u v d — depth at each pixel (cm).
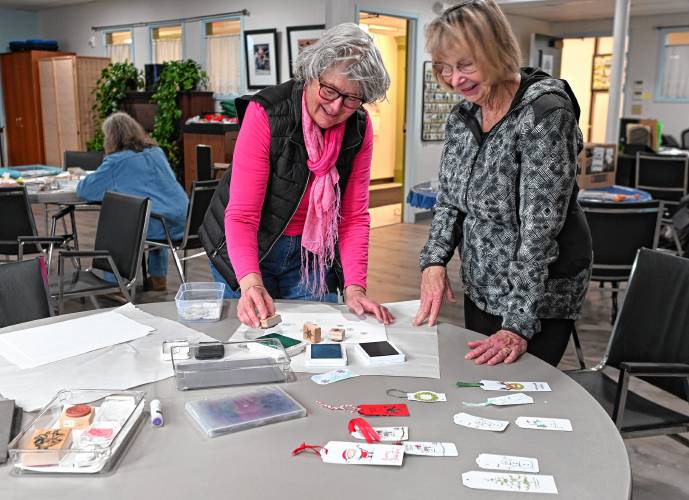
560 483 105
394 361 153
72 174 521
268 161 181
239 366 146
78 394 128
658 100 1085
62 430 113
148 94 903
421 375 147
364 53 160
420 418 127
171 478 105
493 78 158
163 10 946
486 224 181
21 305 211
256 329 173
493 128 171
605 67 1156
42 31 1192
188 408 127
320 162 181
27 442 109
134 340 164
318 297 208
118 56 1049
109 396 128
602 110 1178
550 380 146
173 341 156
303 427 122
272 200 188
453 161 187
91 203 444
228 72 870
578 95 1189
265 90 181
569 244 177
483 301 187
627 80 1109
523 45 1050
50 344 160
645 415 202
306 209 194
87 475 105
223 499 99
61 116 1075
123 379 141
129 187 439
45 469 106
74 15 1114
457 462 111
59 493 100
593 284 523
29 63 1098
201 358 150
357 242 200
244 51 840
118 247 351
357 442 116
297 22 775
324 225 192
